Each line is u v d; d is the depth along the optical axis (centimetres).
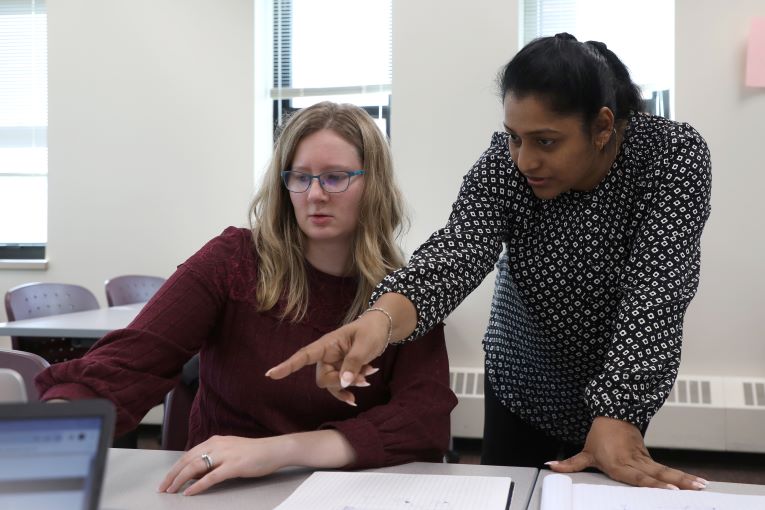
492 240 133
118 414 119
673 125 130
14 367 152
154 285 404
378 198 136
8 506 64
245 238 141
